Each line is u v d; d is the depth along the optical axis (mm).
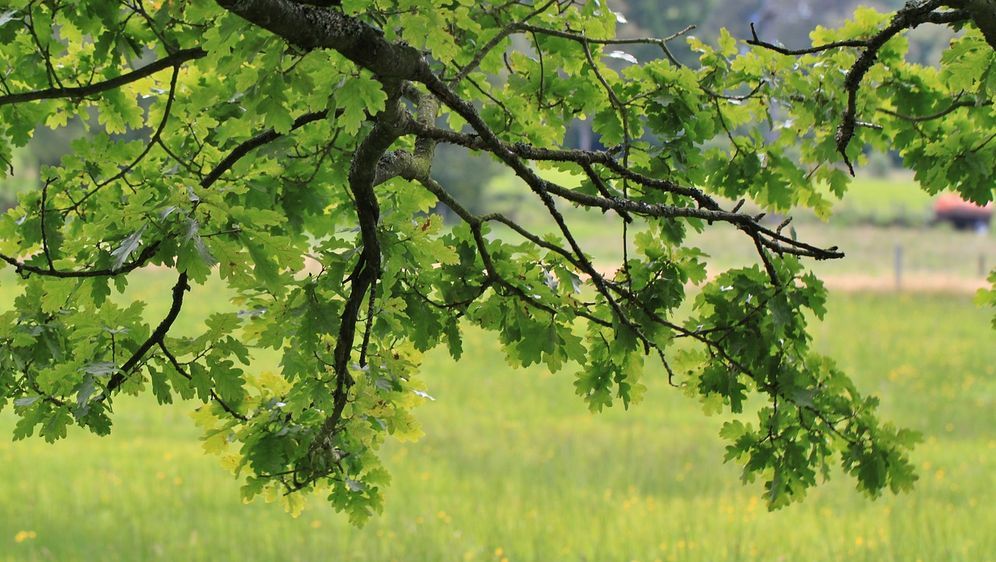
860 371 48469
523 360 8609
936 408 41062
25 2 8391
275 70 5832
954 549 22375
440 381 45594
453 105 6820
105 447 33281
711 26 170125
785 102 10734
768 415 9734
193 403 40938
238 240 6207
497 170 132125
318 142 9773
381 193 9875
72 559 22078
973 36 8820
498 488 28609
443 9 6070
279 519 25656
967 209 137625
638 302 9125
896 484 9727
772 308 9102
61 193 9352
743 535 23781
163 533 24250
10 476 29281
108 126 9867
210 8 6562
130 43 9148
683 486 29391
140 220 6176
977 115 10633
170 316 6949
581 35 10062
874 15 10797
